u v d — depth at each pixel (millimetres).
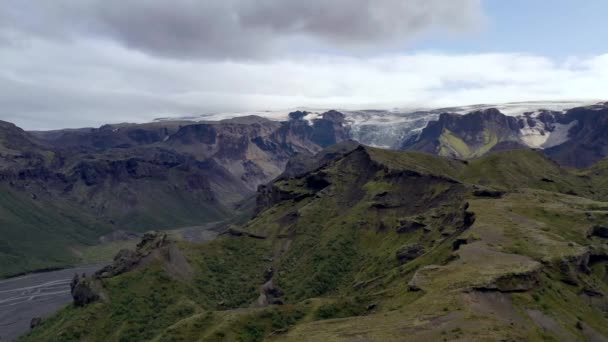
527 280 181750
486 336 139375
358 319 164875
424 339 141000
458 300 162625
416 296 180125
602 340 171250
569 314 176875
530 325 161125
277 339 163750
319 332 160250
